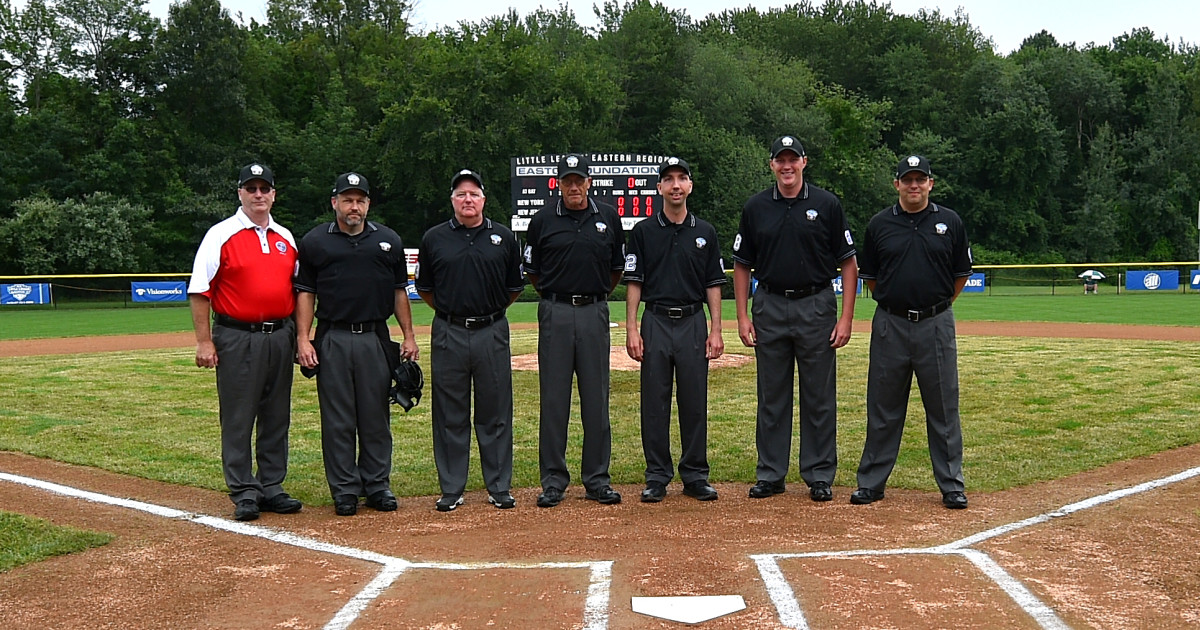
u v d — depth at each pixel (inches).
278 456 209.5
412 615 138.0
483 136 1498.5
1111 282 1544.0
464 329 209.9
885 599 140.6
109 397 374.3
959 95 2169.0
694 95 1791.3
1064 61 2182.6
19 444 276.5
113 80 1705.2
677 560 160.7
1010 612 135.6
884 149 1961.1
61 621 138.8
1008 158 2010.3
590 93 1601.9
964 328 719.7
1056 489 217.5
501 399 214.1
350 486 206.7
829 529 183.8
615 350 539.5
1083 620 132.8
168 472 243.0
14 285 1162.6
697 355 214.4
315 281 210.1
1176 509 195.2
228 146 1701.5
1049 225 2123.5
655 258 214.4
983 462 247.4
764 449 218.2
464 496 221.5
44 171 1556.3
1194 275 1298.0
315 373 209.8
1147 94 2223.2
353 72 1856.5
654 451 217.6
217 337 202.8
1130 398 353.4
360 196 206.8
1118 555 163.2
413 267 1145.4
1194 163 2138.3
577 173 206.8
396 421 318.3
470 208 208.5
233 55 1676.9
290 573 159.5
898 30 2346.2
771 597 141.5
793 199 211.8
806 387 215.3
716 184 1665.8
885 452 212.7
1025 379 409.1
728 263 1594.5
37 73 1669.5
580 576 153.1
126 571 161.8
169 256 1579.7
